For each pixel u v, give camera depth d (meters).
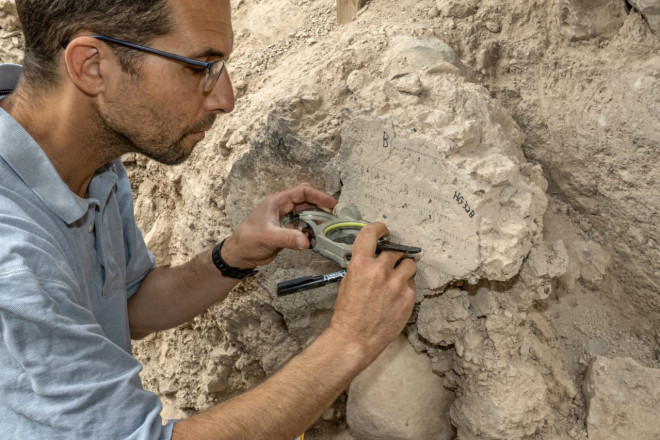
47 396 0.75
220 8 0.85
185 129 0.94
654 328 1.42
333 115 1.38
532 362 1.34
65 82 0.84
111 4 0.78
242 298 1.66
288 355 1.68
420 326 1.36
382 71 1.37
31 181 0.86
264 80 1.75
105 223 1.11
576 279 1.47
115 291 1.16
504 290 1.28
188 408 1.99
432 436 1.45
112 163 1.17
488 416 1.29
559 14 1.37
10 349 0.73
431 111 1.21
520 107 1.48
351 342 0.96
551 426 1.34
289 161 1.42
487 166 1.12
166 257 1.95
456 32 1.56
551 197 1.54
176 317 1.35
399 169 1.23
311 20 1.96
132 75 0.84
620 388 1.29
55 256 0.83
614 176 1.35
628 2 1.30
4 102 0.94
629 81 1.29
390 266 1.02
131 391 0.81
